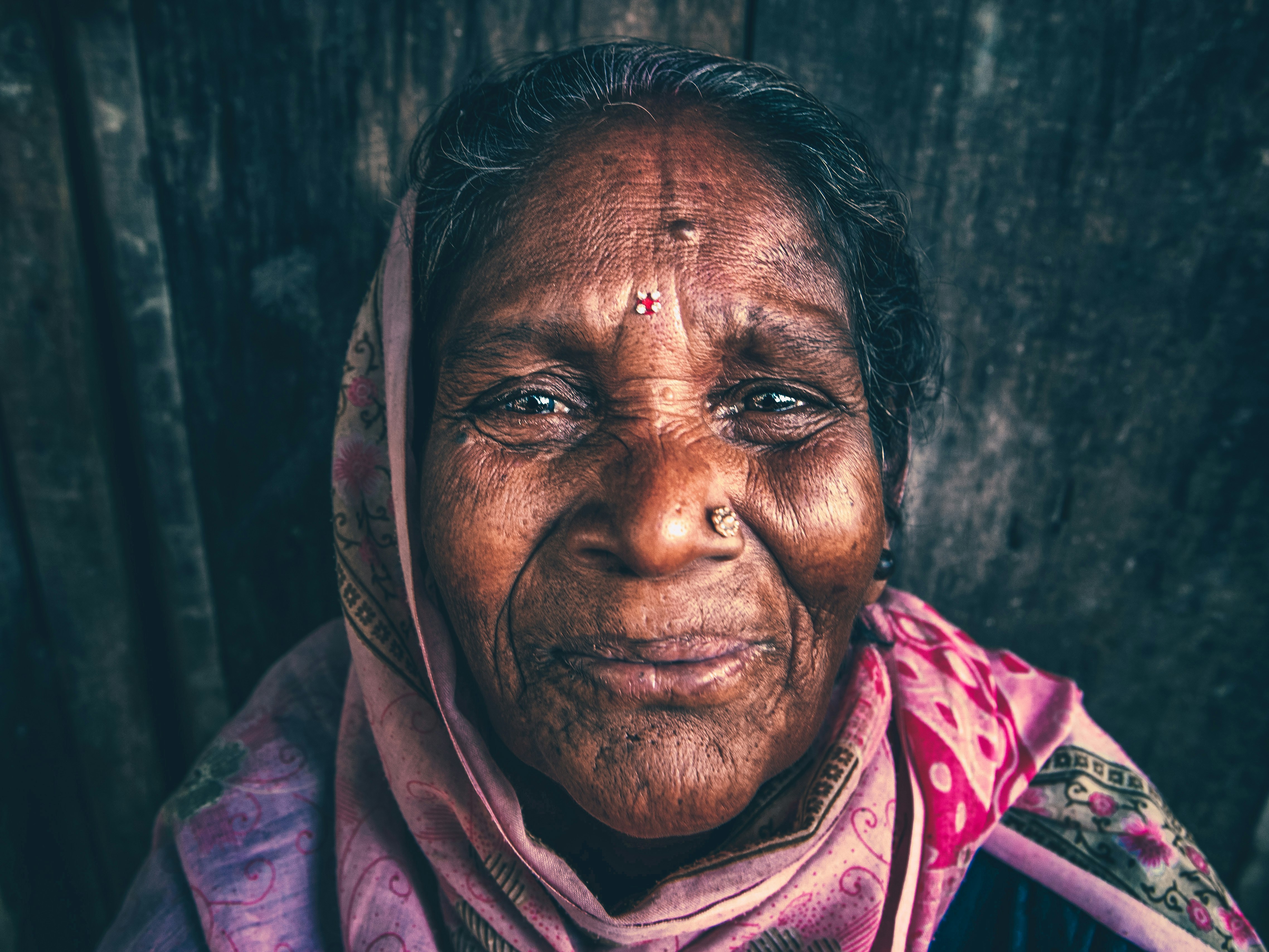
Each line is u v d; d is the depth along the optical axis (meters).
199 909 0.76
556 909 0.73
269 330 1.04
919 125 1.04
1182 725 1.25
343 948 0.78
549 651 0.64
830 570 0.67
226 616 1.14
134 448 1.07
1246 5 0.99
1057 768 0.88
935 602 1.21
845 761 0.76
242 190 0.99
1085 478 1.16
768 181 0.68
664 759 0.62
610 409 0.65
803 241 0.68
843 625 0.70
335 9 0.95
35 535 1.05
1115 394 1.13
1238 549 1.16
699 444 0.64
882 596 1.01
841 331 0.69
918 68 1.03
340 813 0.81
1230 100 1.02
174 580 1.11
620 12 1.00
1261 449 1.12
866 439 0.70
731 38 1.01
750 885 0.71
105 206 0.97
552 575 0.64
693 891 0.70
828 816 0.73
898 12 1.01
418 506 0.78
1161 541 1.18
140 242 0.99
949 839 0.78
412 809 0.77
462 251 0.71
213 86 0.95
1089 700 1.25
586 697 0.63
